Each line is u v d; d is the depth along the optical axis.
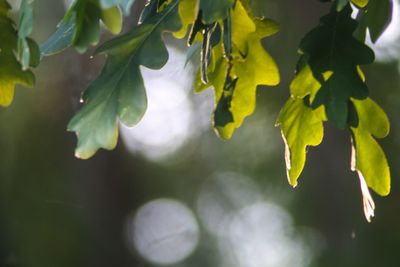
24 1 2.96
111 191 13.17
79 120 3.06
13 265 10.58
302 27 8.41
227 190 13.96
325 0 3.30
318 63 3.24
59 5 10.32
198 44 3.53
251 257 16.22
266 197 11.20
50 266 10.89
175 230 16.75
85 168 12.54
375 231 9.45
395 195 9.10
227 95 3.32
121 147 13.38
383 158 3.31
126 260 13.13
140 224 15.64
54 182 11.27
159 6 3.24
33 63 3.01
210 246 16.84
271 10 8.38
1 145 11.05
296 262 10.50
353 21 3.25
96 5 2.90
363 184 3.33
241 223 15.91
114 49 3.08
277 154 10.90
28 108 11.05
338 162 10.23
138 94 3.03
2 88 3.43
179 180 13.64
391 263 9.31
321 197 10.46
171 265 16.44
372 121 3.29
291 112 3.35
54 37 3.26
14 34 3.42
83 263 11.41
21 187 11.09
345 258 9.77
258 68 3.47
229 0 2.97
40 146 11.20
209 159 12.98
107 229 12.93
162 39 3.07
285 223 10.94
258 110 9.45
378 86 8.32
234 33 3.42
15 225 10.79
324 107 3.22
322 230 10.41
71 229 11.17
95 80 3.08
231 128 3.48
